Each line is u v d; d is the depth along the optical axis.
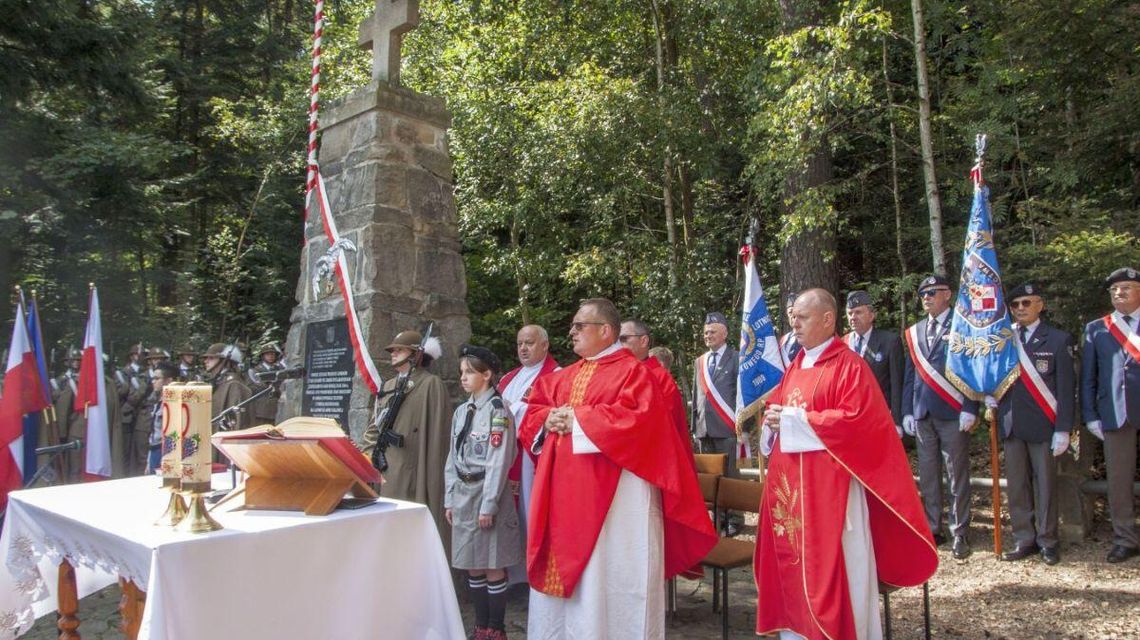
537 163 11.53
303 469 3.21
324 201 5.89
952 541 6.53
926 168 9.13
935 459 6.36
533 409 4.12
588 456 3.72
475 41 14.12
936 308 6.38
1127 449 5.73
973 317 5.91
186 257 16.88
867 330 6.77
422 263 5.91
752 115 11.98
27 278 12.66
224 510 3.17
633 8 12.82
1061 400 5.75
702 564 4.39
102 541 2.91
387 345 5.53
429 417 4.96
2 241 11.99
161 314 15.60
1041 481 5.84
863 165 12.23
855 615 3.50
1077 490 6.20
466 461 4.54
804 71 8.62
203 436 2.89
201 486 2.86
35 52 11.79
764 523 3.85
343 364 5.65
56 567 3.96
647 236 12.66
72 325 13.35
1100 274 6.78
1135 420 5.57
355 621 3.04
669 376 4.27
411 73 14.84
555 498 3.77
